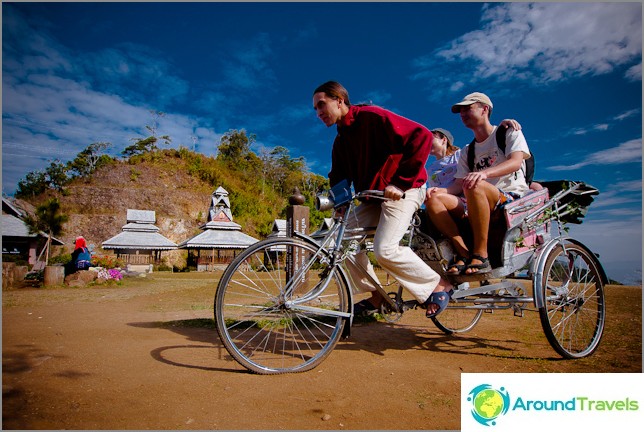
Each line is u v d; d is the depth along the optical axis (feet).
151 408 6.23
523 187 10.64
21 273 42.39
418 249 10.28
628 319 14.40
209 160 278.26
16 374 7.81
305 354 9.41
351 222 9.78
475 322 12.94
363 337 11.69
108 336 11.53
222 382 7.53
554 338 9.25
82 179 216.74
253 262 9.26
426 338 11.67
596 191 10.86
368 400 6.76
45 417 5.76
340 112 9.50
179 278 57.57
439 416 6.17
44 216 61.16
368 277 9.69
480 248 9.46
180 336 11.49
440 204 9.91
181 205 205.46
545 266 9.52
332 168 10.76
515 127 10.21
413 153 8.96
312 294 8.89
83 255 42.29
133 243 128.57
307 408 6.38
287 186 299.17
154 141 263.90
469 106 11.15
